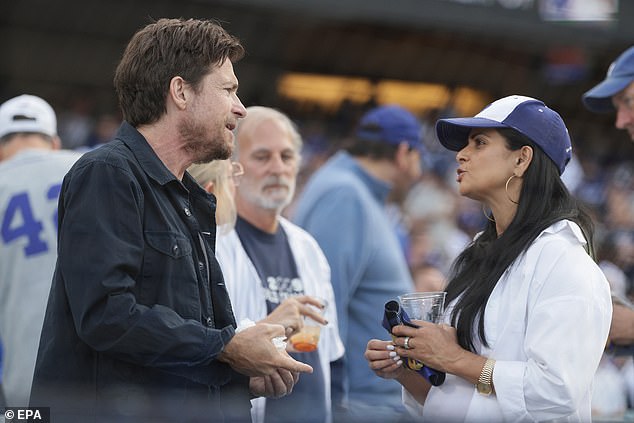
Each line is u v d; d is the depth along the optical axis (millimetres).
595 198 12406
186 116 3922
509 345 4008
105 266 3590
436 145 12961
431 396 4230
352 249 6469
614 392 7078
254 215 5477
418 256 9945
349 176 6762
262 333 3871
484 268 4195
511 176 4199
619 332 5008
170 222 3852
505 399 3875
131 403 3748
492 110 4230
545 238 4066
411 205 10688
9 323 5785
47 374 3762
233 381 4090
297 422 5047
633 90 5684
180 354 3678
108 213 3662
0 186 5895
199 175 5094
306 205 6812
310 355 5285
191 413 3842
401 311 4191
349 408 5484
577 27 10148
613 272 10422
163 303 3752
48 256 5793
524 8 10031
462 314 4129
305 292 5492
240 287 5207
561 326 3877
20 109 6309
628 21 10000
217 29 4012
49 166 5957
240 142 5535
